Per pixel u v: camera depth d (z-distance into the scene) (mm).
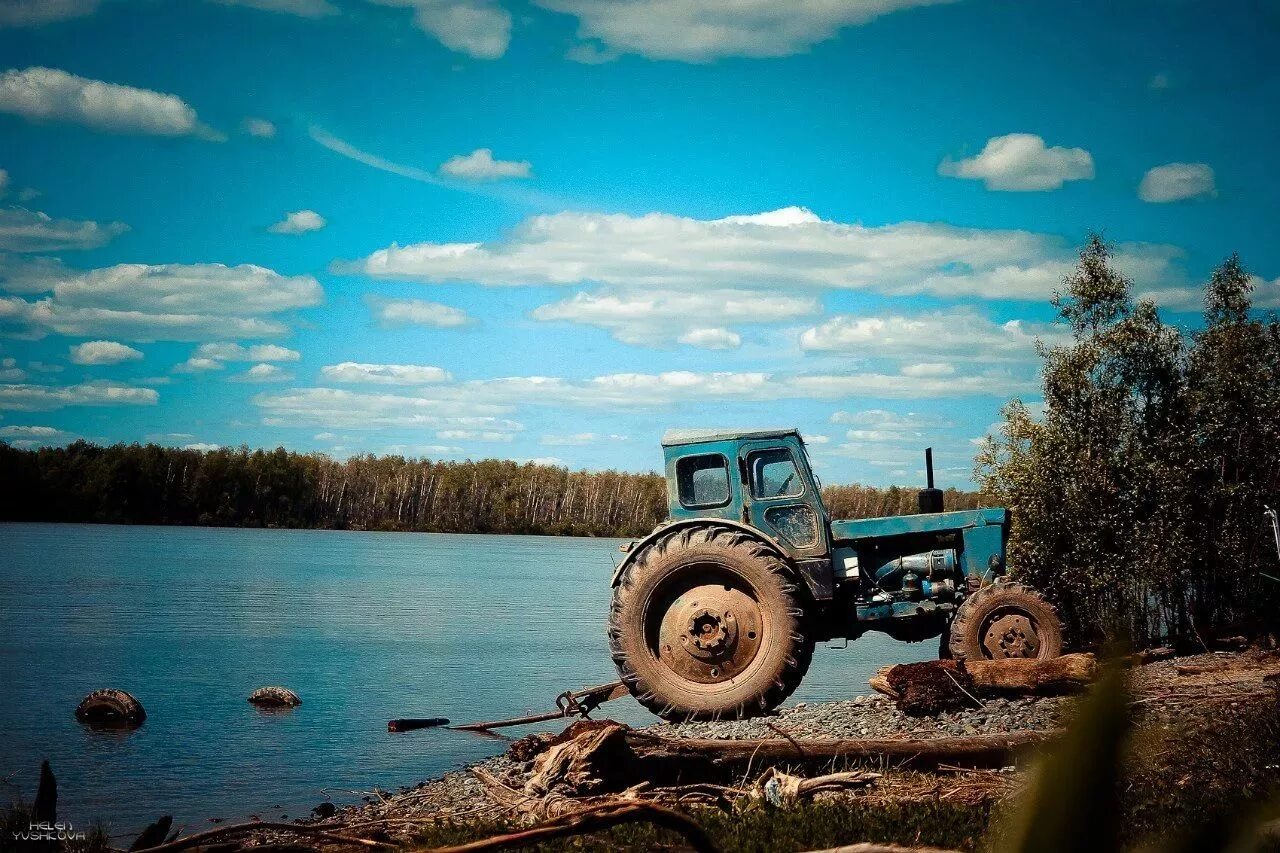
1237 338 13227
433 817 7262
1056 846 665
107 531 86750
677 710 9961
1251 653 11805
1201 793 5109
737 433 10758
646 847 5895
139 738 11578
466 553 73938
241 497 121125
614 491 136625
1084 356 13492
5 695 14055
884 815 6227
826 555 10555
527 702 14242
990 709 8898
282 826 6340
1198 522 12898
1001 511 10922
